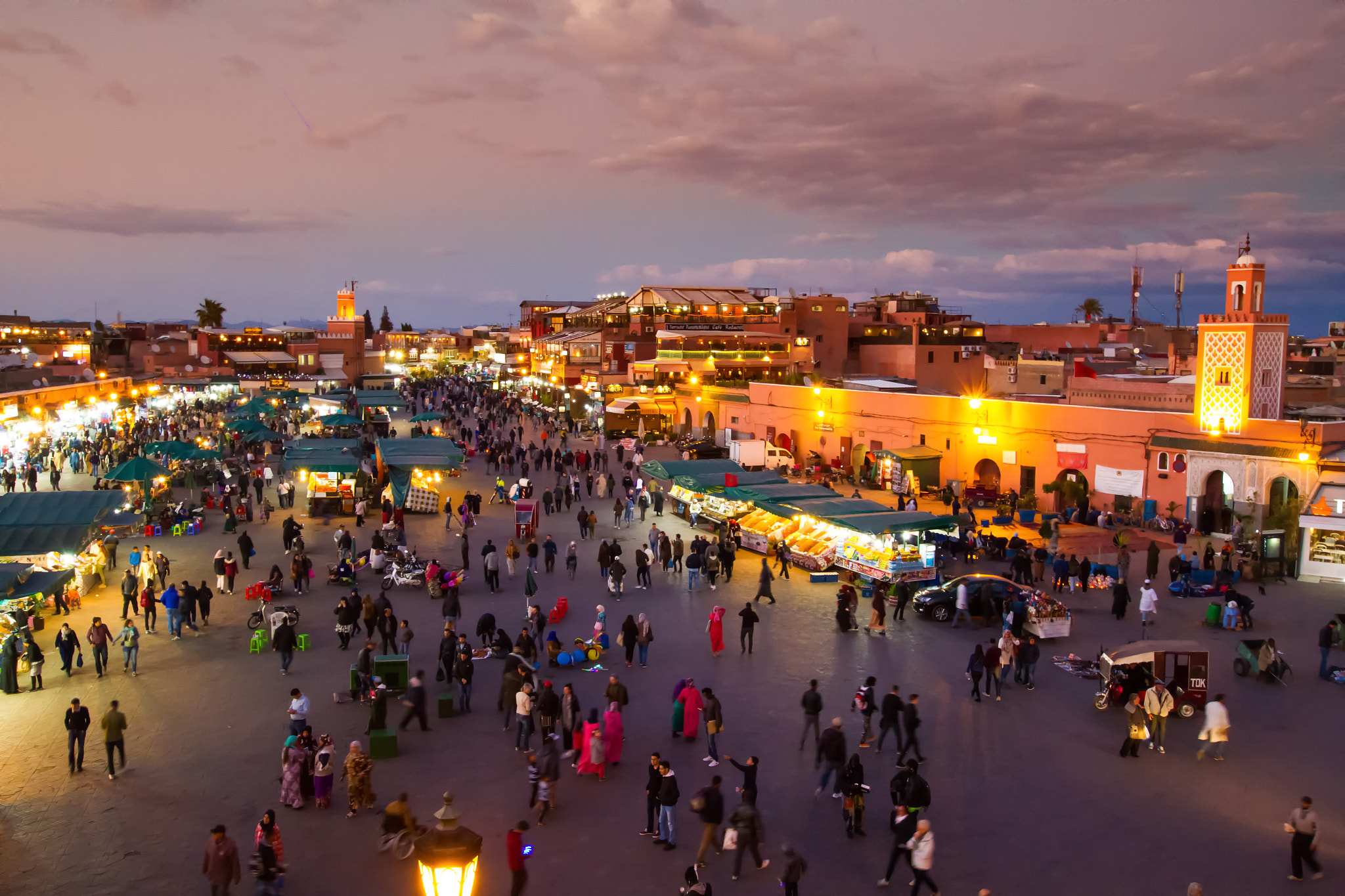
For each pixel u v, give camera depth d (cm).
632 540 3700
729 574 3055
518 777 1653
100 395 7000
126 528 3644
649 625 2312
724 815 1505
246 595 2827
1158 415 3647
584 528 3722
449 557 3400
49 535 2766
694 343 7550
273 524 4022
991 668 2000
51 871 1338
